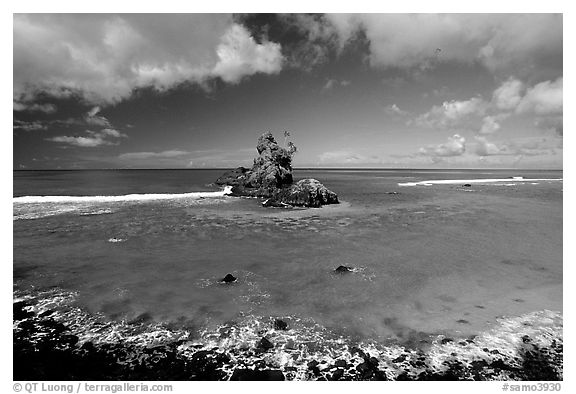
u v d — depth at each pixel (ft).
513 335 30.48
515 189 191.42
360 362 26.63
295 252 56.39
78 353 27.55
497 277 44.96
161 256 53.62
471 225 80.84
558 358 27.32
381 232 72.69
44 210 99.19
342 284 42.19
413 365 26.43
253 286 41.39
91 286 41.04
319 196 116.37
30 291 39.42
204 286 41.29
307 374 25.39
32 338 29.43
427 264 50.19
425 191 180.75
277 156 160.97
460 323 32.58
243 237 67.36
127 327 31.50
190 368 25.91
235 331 30.89
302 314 34.22
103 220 84.64
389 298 38.17
